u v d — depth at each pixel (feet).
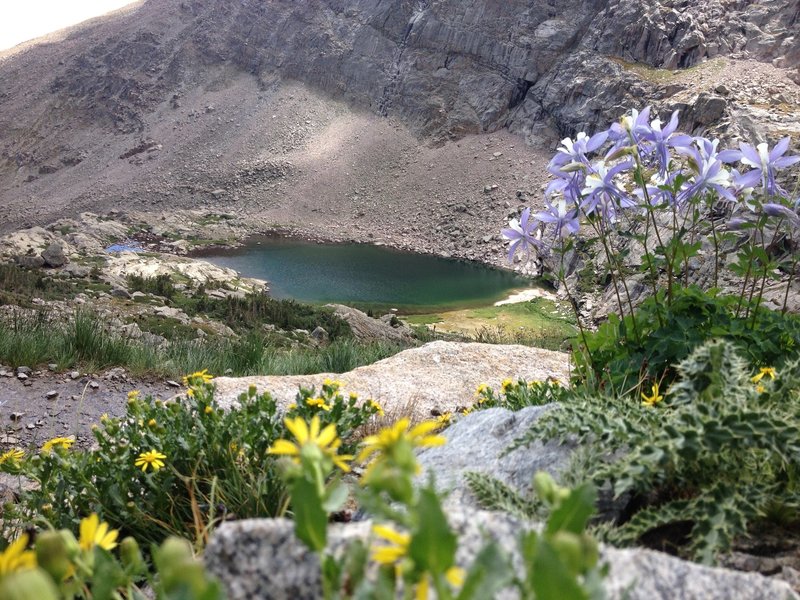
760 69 278.05
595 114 317.42
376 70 423.23
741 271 13.12
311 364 35.78
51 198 451.53
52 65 582.35
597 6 350.84
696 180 11.47
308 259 273.95
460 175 344.69
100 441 11.29
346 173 377.09
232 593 4.25
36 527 10.22
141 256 180.75
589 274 13.38
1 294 58.75
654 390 10.51
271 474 10.43
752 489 6.40
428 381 25.05
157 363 33.06
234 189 396.37
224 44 508.53
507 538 4.48
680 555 6.48
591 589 2.56
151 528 10.25
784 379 7.86
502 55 369.91
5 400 26.48
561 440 8.13
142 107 500.74
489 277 238.89
